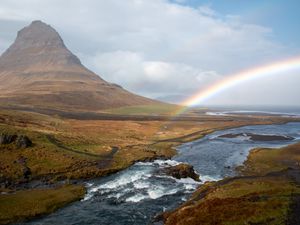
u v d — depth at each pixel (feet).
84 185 220.02
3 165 233.96
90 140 366.22
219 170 270.26
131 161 289.74
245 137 512.22
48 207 173.58
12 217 159.02
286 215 135.64
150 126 630.33
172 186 216.33
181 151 373.40
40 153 266.77
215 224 132.16
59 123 523.70
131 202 185.16
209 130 606.55
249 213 138.92
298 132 592.19
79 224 154.40
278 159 294.05
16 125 376.48
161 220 156.56
